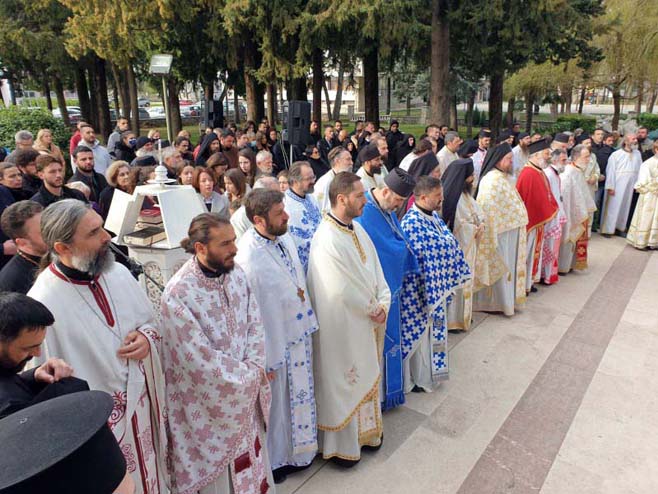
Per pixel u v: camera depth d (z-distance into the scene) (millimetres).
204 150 8328
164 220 3457
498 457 3441
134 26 14234
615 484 3197
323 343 3162
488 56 15945
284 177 4922
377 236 3609
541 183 5934
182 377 2371
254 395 2473
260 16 13492
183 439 2453
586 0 16594
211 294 2373
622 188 8945
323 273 3113
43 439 1104
